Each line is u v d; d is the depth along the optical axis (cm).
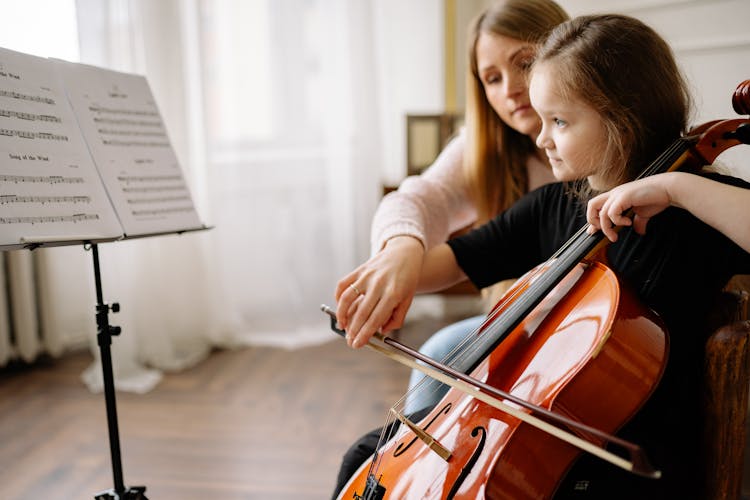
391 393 275
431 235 169
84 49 274
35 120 141
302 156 348
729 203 92
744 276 122
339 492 122
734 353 97
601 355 90
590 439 89
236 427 247
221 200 335
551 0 161
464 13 372
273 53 337
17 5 260
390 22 372
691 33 262
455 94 375
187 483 208
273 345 339
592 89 107
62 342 326
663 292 109
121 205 153
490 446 90
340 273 359
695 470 103
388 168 386
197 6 312
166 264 315
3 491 204
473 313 384
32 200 134
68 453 228
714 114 256
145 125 169
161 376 299
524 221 137
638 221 101
